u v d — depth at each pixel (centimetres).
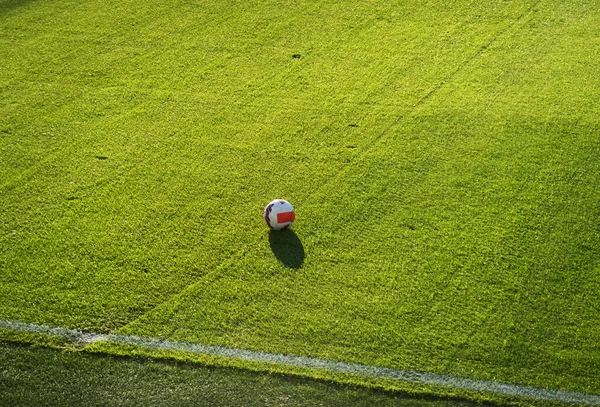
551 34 1290
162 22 1349
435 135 1000
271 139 995
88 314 691
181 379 621
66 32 1317
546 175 909
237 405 597
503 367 634
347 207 849
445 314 689
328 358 641
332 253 772
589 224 820
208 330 672
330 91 1120
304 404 597
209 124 1035
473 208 848
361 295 713
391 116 1049
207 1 1432
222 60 1219
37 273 745
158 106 1084
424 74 1166
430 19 1355
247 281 732
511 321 682
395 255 770
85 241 795
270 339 662
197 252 776
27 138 1006
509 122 1027
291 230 810
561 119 1032
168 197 873
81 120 1052
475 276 738
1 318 684
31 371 629
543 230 809
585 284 729
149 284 730
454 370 630
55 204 862
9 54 1244
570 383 620
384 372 628
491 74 1162
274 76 1166
